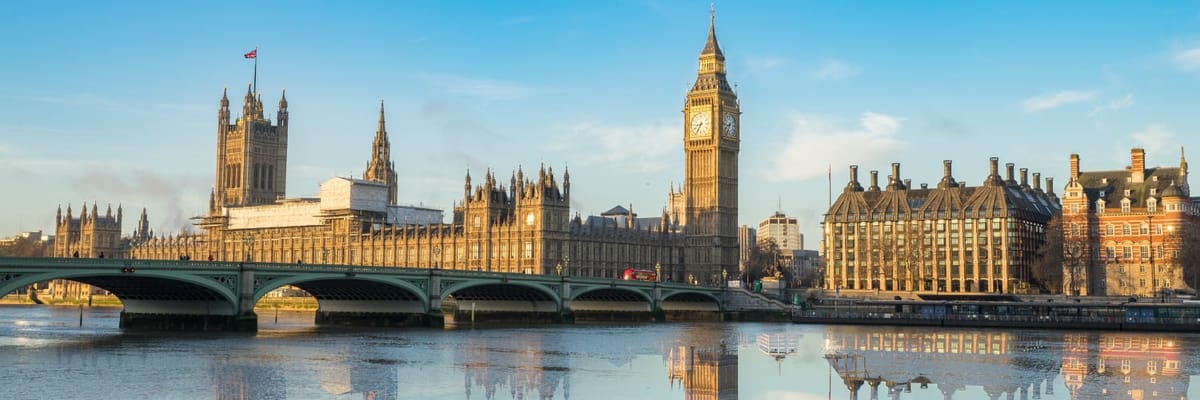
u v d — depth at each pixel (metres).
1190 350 149.88
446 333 175.00
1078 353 145.38
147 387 103.06
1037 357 139.25
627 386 108.56
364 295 192.00
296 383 107.19
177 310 166.12
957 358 138.38
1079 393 106.75
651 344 158.38
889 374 119.88
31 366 116.94
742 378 115.94
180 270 147.62
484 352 139.75
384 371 117.44
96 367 116.44
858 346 158.00
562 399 100.06
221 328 161.25
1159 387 110.56
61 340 147.38
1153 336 180.38
